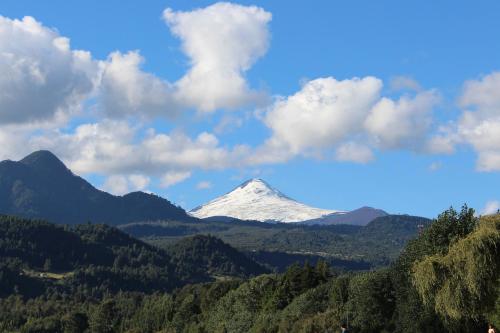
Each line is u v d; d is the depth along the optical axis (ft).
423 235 295.89
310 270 611.47
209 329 652.48
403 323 310.86
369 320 410.93
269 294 621.72
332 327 432.25
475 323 235.61
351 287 462.19
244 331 600.39
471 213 284.61
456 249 212.43
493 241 205.77
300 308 528.22
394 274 330.95
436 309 216.95
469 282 205.36
